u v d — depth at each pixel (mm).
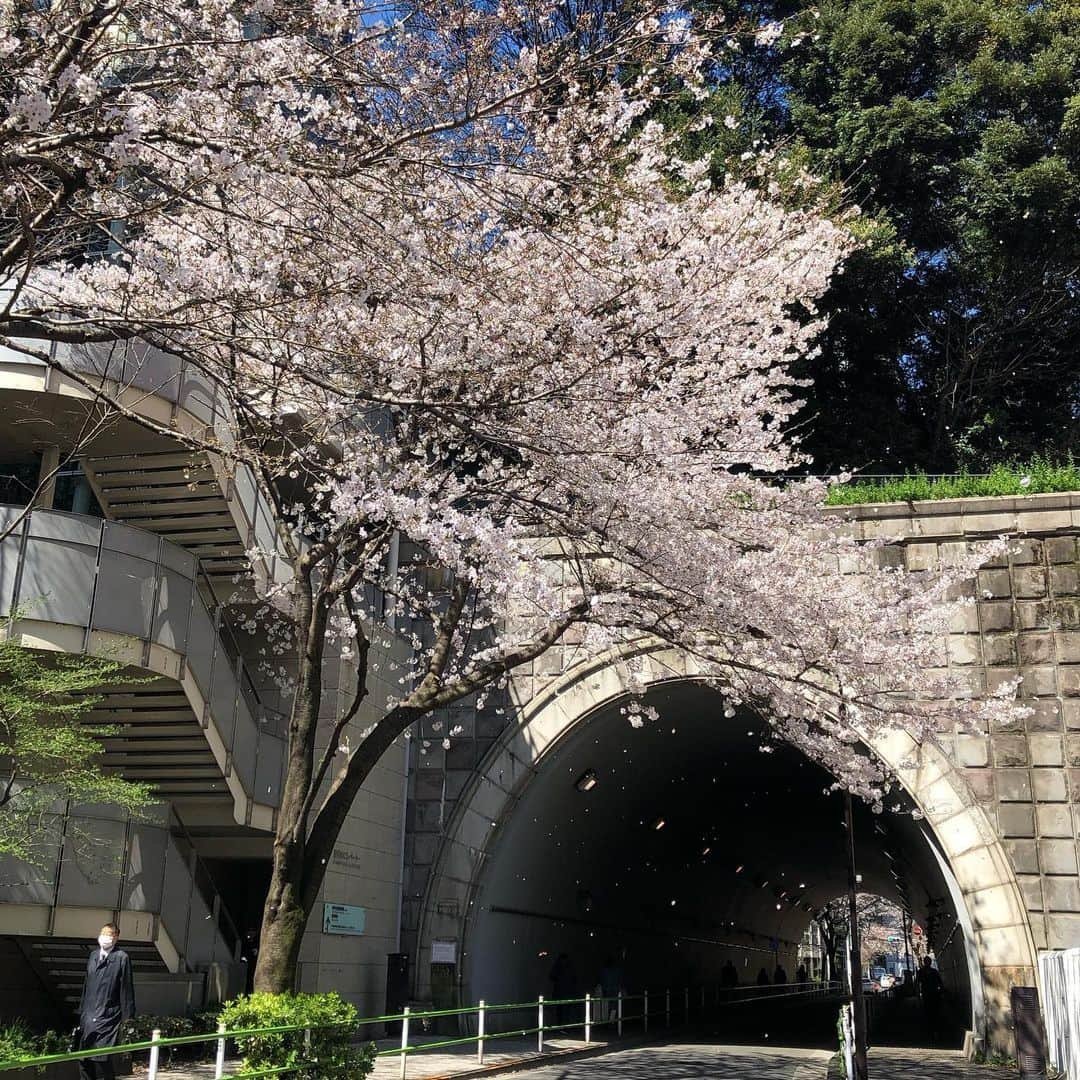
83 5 7379
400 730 12906
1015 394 34188
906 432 31516
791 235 16328
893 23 29641
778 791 34781
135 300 10812
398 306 10648
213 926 16672
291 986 11477
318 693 12727
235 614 19344
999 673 19609
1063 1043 14688
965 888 18953
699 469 13297
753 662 14273
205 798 17078
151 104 7574
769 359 14477
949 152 30188
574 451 10055
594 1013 26062
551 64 9875
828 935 77625
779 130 30125
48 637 13469
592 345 10781
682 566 11648
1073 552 19906
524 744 21609
